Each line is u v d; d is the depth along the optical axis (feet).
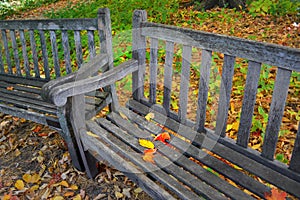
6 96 8.23
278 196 4.56
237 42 5.04
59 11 20.67
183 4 17.56
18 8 26.81
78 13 18.15
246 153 5.63
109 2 18.90
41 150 8.32
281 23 13.46
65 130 6.57
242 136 5.65
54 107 7.19
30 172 7.57
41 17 20.47
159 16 15.44
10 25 9.24
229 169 5.19
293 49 4.38
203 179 5.03
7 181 7.36
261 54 4.78
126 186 6.83
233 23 14.08
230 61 5.31
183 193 4.78
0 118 10.11
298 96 8.62
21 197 6.82
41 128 9.39
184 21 14.89
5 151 8.53
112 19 15.02
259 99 8.56
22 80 9.53
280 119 4.93
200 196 5.01
